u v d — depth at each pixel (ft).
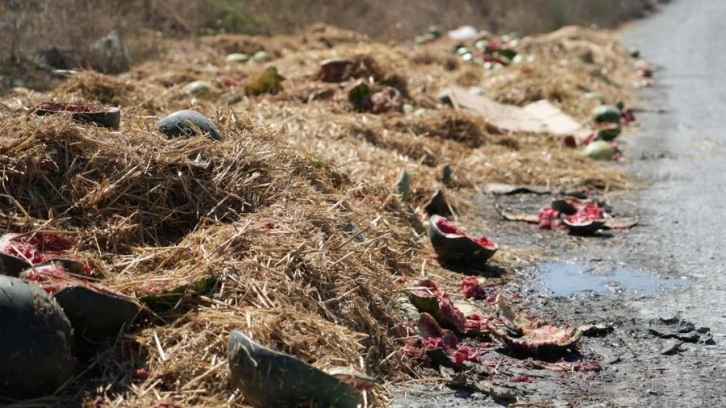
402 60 84.02
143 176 30.99
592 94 80.02
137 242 29.43
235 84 69.21
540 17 171.94
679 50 139.54
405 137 54.95
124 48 75.82
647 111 83.66
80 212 29.68
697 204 49.80
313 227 30.81
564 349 30.09
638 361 29.68
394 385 26.53
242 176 32.63
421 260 37.40
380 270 31.30
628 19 191.62
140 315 25.52
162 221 30.30
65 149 30.81
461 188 51.57
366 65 66.90
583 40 129.90
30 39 71.00
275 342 24.64
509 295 35.47
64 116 32.12
